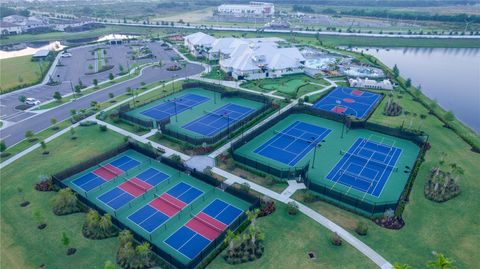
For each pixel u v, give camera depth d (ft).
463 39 549.54
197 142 199.93
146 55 428.15
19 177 172.86
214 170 177.37
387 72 359.46
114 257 121.19
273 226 136.46
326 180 168.76
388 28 644.27
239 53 365.40
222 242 126.00
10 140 214.07
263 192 158.92
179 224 139.44
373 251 123.95
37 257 122.11
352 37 563.07
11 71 366.84
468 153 193.98
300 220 139.95
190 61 405.18
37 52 430.20
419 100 276.62
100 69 371.97
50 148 202.69
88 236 130.82
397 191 160.15
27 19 633.61
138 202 153.07
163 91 297.74
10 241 129.59
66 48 472.03
